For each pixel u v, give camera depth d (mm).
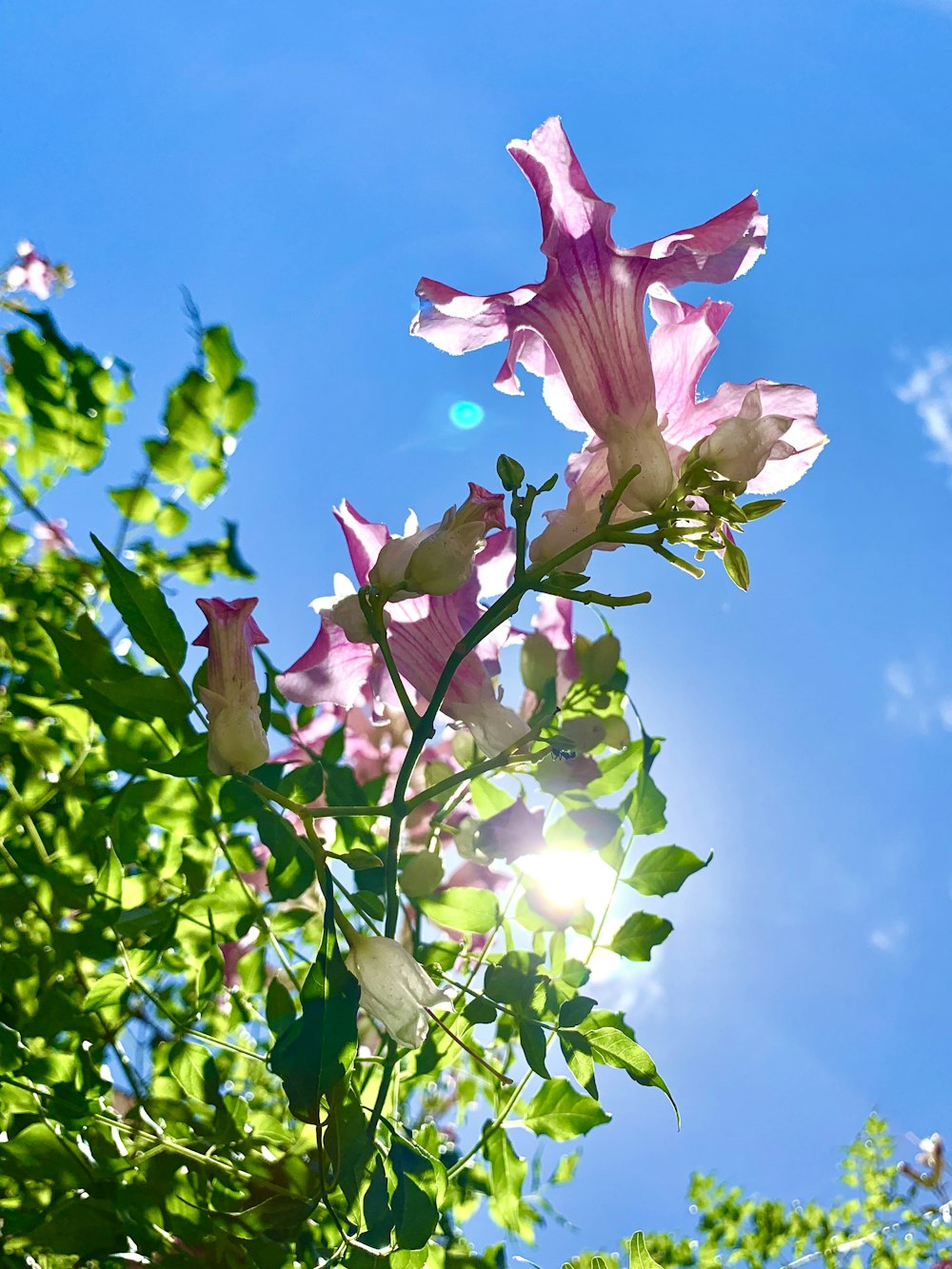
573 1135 297
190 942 299
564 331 271
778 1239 486
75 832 296
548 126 269
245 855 303
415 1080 307
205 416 337
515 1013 272
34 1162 264
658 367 276
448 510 270
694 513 262
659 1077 266
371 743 364
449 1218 326
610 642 325
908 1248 514
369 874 282
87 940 279
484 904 297
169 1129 282
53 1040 277
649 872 304
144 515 340
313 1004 237
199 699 264
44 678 305
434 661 287
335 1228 273
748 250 271
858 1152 570
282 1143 283
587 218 270
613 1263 333
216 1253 259
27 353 333
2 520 338
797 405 272
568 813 304
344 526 283
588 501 275
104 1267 262
